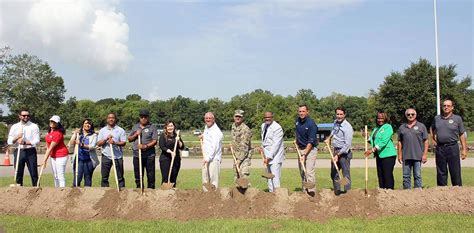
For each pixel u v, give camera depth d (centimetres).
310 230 780
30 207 950
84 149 1132
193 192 952
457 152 1012
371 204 926
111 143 1053
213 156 1037
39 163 2339
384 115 1068
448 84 4547
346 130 1055
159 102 10194
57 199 953
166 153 1084
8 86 7312
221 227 808
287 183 1415
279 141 1069
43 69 7562
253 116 6325
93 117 9369
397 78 4662
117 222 865
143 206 931
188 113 9862
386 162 1045
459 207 916
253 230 784
